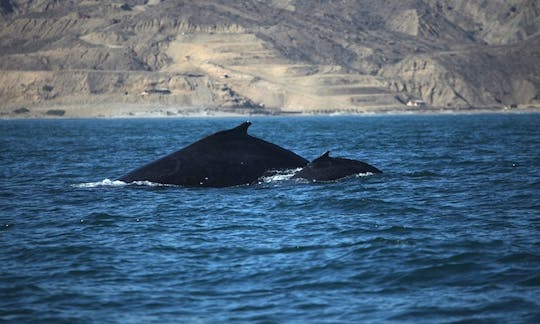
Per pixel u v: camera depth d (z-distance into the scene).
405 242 81.06
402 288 66.25
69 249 81.56
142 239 86.25
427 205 105.88
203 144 127.69
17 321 59.44
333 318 59.34
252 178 123.50
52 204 111.38
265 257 77.00
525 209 101.94
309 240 83.94
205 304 63.16
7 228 93.88
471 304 61.28
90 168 174.38
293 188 119.81
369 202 107.06
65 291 66.69
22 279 70.44
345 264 73.50
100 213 102.00
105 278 70.56
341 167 130.62
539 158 182.88
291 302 63.25
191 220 96.88
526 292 63.72
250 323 58.75
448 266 71.81
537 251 75.94
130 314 60.94
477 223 92.25
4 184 140.12
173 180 123.06
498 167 159.12
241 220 96.31
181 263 75.44
